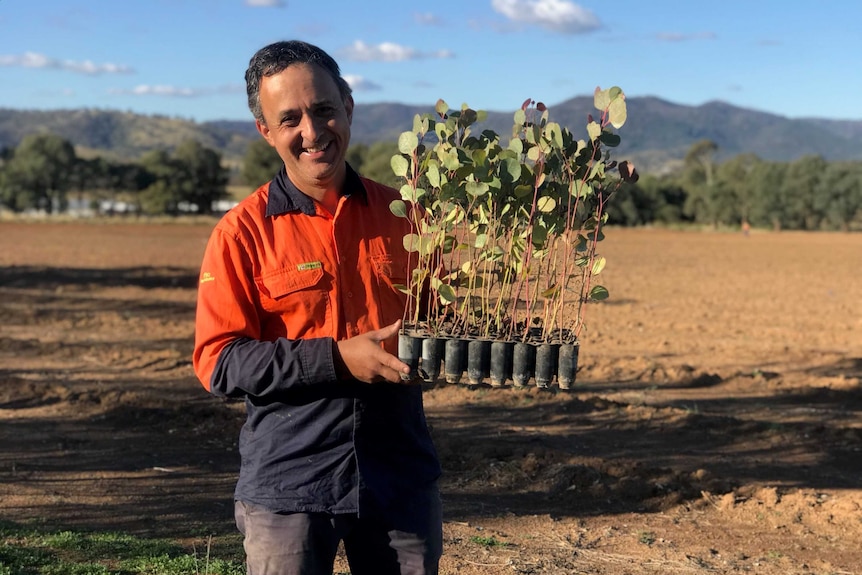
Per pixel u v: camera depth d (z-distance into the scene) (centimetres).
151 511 677
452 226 265
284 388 246
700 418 986
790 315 2041
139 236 5441
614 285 2744
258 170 9775
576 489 742
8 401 1048
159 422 968
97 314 1780
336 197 269
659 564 572
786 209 8838
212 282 256
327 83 256
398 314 274
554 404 1062
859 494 725
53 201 10100
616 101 257
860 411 1080
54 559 510
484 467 798
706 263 3847
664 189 9644
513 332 268
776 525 663
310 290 259
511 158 254
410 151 258
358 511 260
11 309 1816
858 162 8994
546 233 259
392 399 266
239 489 268
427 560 271
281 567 257
